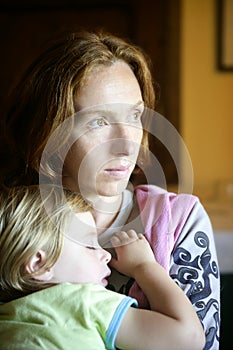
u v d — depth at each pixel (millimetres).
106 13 3492
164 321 982
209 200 2527
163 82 3240
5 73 3590
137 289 1063
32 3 3525
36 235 1038
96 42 1049
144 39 3320
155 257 1088
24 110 1114
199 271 1092
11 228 1048
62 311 989
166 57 3209
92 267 1066
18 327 978
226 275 1676
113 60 1036
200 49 2877
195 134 2945
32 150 1089
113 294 1021
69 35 1082
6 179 1162
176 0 3062
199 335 991
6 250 1042
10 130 1152
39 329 967
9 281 1043
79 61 1018
